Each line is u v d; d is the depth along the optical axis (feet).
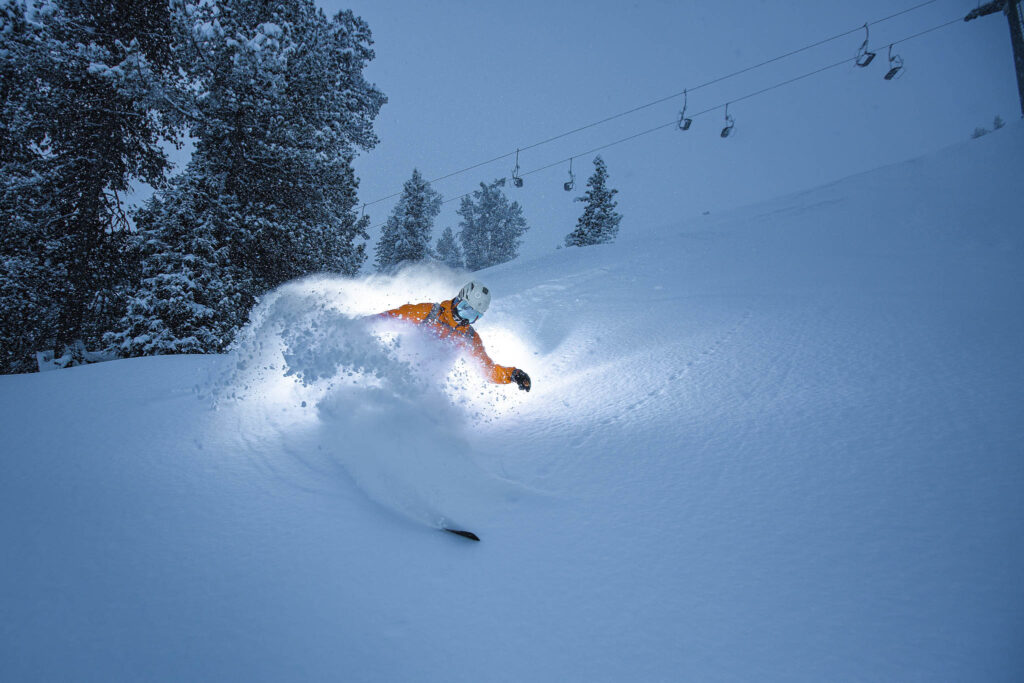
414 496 6.35
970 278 16.51
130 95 45.34
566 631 4.18
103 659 3.83
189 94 48.78
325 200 58.54
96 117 50.06
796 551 5.03
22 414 9.73
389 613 4.42
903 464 6.38
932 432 7.09
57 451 7.88
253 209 51.31
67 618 4.26
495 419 9.62
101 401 10.45
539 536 5.57
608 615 4.34
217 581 4.80
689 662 3.79
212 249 45.62
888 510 5.52
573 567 5.01
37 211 44.34
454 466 7.22
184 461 7.42
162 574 4.88
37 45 43.14
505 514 6.05
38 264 43.52
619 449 7.73
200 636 4.11
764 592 4.51
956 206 30.71
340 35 60.39
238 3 50.93
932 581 4.41
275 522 5.81
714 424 8.36
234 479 6.84
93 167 49.96
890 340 11.23
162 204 47.37
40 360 49.88
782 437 7.55
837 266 21.66
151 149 56.95
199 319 43.78
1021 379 8.30
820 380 9.64
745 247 31.04
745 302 17.20
